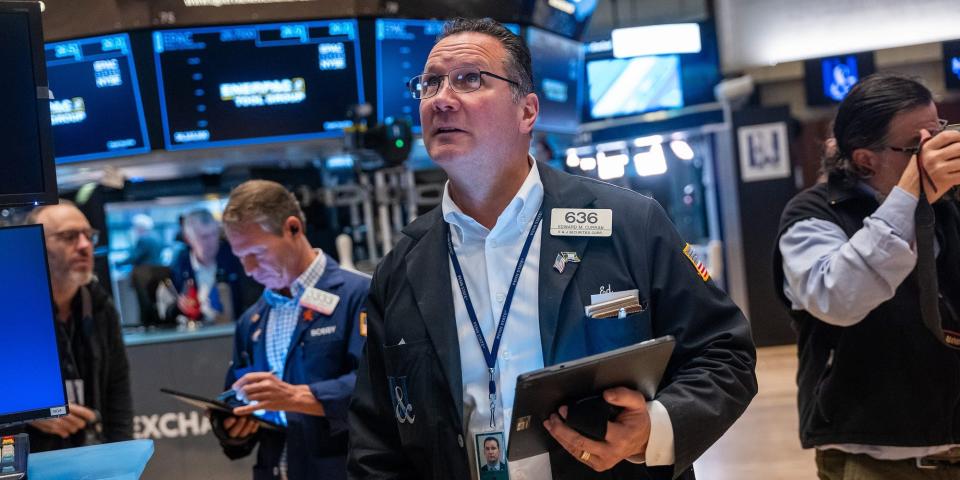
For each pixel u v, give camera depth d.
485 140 1.74
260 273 2.88
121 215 6.76
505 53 1.79
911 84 2.26
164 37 5.62
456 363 1.77
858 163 2.31
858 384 2.26
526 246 1.81
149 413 4.62
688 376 1.67
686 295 1.75
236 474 4.60
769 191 9.34
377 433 1.95
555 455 1.68
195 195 6.85
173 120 5.77
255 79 5.83
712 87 9.46
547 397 1.45
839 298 2.15
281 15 5.74
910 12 9.25
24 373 1.92
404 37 5.99
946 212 2.31
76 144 5.75
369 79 5.96
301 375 2.80
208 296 5.62
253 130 5.89
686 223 10.09
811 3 9.34
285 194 2.88
